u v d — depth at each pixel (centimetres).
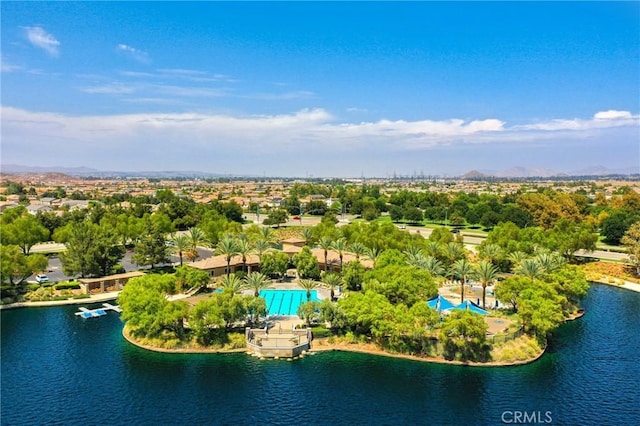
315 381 7919
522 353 8750
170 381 7844
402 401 7319
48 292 12138
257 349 8856
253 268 14462
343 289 12244
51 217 19888
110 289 12912
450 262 13238
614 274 15212
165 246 14925
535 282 10212
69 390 7475
